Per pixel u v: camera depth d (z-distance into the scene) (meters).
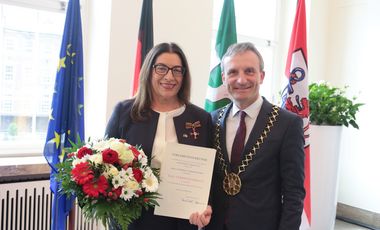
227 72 1.54
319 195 2.54
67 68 2.12
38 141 2.86
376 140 3.97
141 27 2.37
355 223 4.09
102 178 1.23
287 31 4.27
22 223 2.30
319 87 2.65
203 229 1.59
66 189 1.28
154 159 1.52
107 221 1.31
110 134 1.59
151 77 1.59
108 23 2.69
